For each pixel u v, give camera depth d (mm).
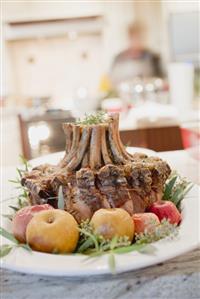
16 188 1170
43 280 919
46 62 5562
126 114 2762
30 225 920
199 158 1545
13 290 911
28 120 2555
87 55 5605
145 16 5191
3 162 2309
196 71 4363
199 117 2555
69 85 5664
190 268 921
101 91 4789
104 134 1020
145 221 944
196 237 912
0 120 3490
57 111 2855
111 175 974
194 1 4348
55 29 5016
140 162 1031
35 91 5605
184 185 1091
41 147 2383
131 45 5301
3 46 5109
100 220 925
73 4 5016
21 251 901
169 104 3264
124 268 854
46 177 1024
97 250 897
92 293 906
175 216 981
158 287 907
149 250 880
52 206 991
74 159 1022
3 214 1052
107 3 5102
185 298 912
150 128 2123
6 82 5273
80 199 972
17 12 4934
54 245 906
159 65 5348
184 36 4445
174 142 2105
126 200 974
